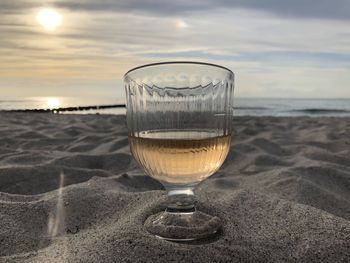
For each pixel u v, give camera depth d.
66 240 0.22
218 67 0.21
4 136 0.83
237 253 0.20
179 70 0.20
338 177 0.47
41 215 0.26
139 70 0.21
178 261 0.19
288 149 0.68
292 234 0.22
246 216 0.24
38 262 0.19
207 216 0.23
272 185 0.41
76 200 0.28
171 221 0.21
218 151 0.20
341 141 0.77
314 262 0.19
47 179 0.45
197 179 0.21
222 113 0.21
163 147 0.19
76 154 0.59
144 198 0.27
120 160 0.58
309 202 0.36
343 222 0.22
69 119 1.38
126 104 0.22
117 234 0.21
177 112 0.20
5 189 0.42
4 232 0.23
